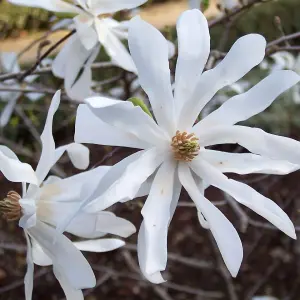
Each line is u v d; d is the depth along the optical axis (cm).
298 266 81
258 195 22
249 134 23
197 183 23
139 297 79
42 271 64
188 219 88
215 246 66
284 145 22
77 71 31
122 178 20
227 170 23
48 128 22
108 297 79
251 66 22
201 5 36
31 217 22
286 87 22
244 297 78
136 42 22
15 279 77
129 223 23
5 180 81
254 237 82
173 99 23
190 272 82
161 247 21
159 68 22
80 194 21
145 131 22
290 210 78
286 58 52
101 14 31
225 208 69
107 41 30
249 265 82
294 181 82
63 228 20
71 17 30
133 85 52
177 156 23
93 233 23
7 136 84
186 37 23
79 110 21
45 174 23
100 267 65
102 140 22
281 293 79
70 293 22
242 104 23
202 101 23
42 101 80
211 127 23
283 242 84
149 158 22
